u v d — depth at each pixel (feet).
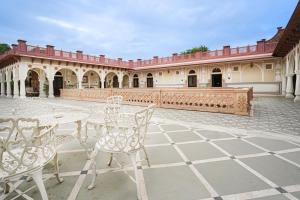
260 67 61.11
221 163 9.88
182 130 16.88
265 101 41.19
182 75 78.33
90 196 7.18
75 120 9.95
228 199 6.88
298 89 40.60
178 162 10.07
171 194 7.22
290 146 12.28
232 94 25.44
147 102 36.45
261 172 8.84
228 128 17.19
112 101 17.02
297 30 31.86
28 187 7.88
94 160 7.94
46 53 62.34
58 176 8.09
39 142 6.68
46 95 70.64
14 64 61.98
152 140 13.98
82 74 73.46
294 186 7.65
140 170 9.24
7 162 6.32
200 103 29.04
